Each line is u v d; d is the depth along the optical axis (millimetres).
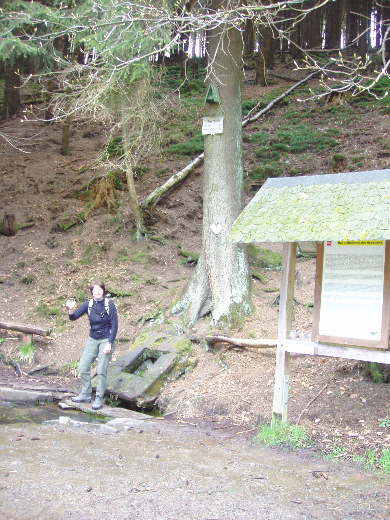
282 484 4168
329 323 5207
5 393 7066
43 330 8523
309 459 4832
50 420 6098
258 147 15047
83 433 5559
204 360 7723
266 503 3764
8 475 4117
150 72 10312
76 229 12039
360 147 13695
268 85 22266
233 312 8289
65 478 4125
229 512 3582
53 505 3580
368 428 5402
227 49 8484
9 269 10961
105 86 8070
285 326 5512
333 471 4496
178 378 7418
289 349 5449
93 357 6953
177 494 3891
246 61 27672
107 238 11602
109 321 6941
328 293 5238
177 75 24125
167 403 6922
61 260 11148
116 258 11000
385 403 5816
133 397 7023
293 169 13078
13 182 13945
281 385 5496
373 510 3670
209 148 8672
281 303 5539
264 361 7379
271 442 5281
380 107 16484
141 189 13195
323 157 13664
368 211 4793
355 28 28469
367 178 5152
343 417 5707
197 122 17328
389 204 4734
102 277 10422
